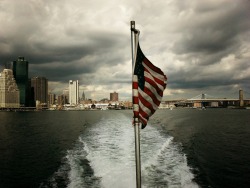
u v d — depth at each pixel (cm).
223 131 5338
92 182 1623
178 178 1691
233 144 3538
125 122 6581
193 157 2541
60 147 3347
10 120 11600
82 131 5147
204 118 10481
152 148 2670
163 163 2059
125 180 1603
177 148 2856
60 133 5319
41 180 1881
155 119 9231
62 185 1664
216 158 2584
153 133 4081
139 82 725
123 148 2672
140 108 720
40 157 2753
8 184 1847
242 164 2328
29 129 6688
